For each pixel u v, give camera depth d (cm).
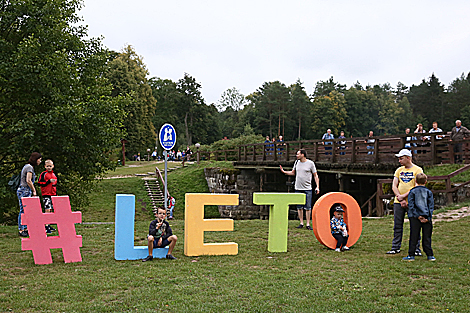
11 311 420
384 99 10650
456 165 1388
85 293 479
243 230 963
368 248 747
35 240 634
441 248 721
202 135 9281
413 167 682
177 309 423
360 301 445
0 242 805
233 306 432
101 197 2586
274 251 728
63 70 1462
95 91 1719
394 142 1609
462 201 1229
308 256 684
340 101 9712
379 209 1339
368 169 1659
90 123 1512
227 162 3108
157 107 8894
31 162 872
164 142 1155
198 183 2959
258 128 9475
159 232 674
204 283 519
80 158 1563
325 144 2036
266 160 2634
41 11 1479
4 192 1351
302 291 482
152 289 493
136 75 5709
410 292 473
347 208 755
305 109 9388
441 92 9181
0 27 1466
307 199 974
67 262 645
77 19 1798
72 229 654
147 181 2936
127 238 667
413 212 634
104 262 646
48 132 1362
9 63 1324
